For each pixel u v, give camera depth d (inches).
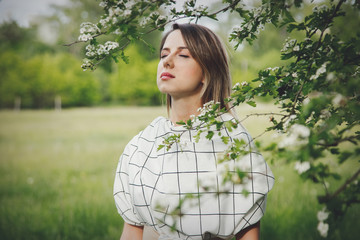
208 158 52.5
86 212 148.5
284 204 123.2
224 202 50.3
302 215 110.7
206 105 40.6
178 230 51.9
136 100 1485.0
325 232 29.5
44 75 1528.1
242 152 35.8
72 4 1334.9
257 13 41.1
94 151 386.9
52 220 145.9
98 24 38.6
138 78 1443.2
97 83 1606.8
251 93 39.8
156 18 40.6
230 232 51.2
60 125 765.9
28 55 1658.5
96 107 1565.0
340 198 29.2
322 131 26.9
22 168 297.9
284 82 40.3
